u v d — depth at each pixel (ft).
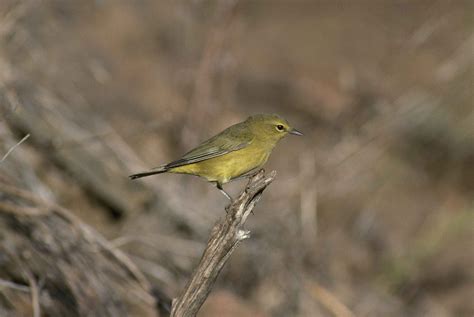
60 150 43.01
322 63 64.08
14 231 35.86
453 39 62.75
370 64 61.77
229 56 50.42
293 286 45.16
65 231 36.40
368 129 50.85
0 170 37.01
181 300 25.52
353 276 50.65
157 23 57.26
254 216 45.73
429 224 55.72
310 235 46.75
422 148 58.95
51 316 35.19
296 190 48.19
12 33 41.83
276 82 61.00
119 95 50.88
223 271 45.19
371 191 55.26
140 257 42.47
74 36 52.34
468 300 51.85
